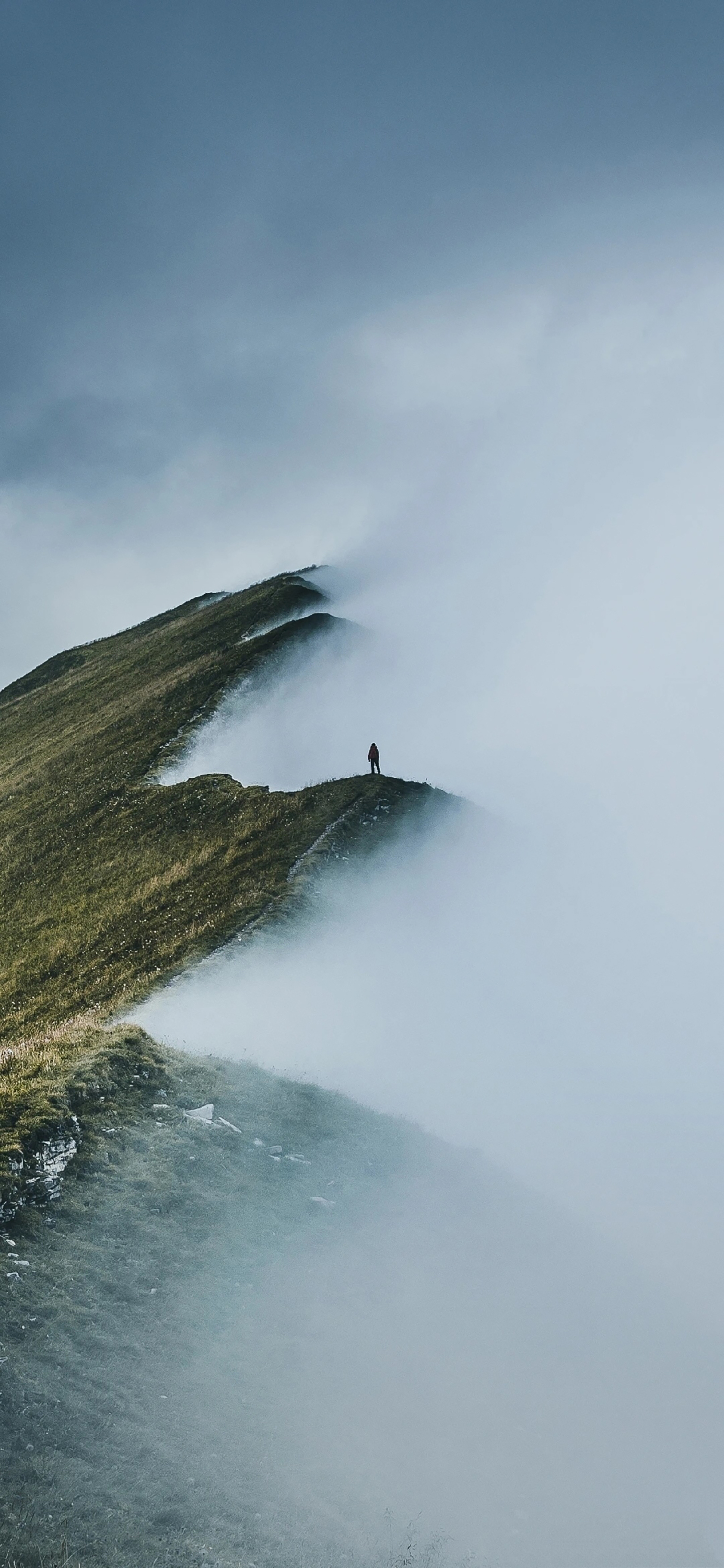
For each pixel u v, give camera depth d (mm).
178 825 61844
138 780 71625
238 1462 15367
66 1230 19125
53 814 70688
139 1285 18562
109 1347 16656
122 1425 15047
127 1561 12312
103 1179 21016
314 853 52938
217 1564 12961
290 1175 24469
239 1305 19328
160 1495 13906
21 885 60688
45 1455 13789
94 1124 22562
